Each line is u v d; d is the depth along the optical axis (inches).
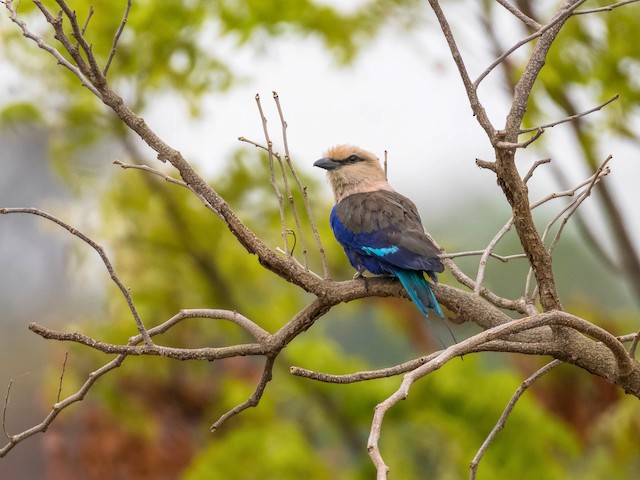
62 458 571.8
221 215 297.4
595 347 289.4
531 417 586.6
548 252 285.4
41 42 287.1
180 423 586.6
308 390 620.1
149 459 574.2
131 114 293.7
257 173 602.9
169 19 568.1
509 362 655.1
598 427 555.5
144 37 573.0
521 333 302.2
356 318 876.6
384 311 639.8
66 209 616.1
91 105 596.1
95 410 575.5
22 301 951.6
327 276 303.4
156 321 612.1
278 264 298.2
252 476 572.4
